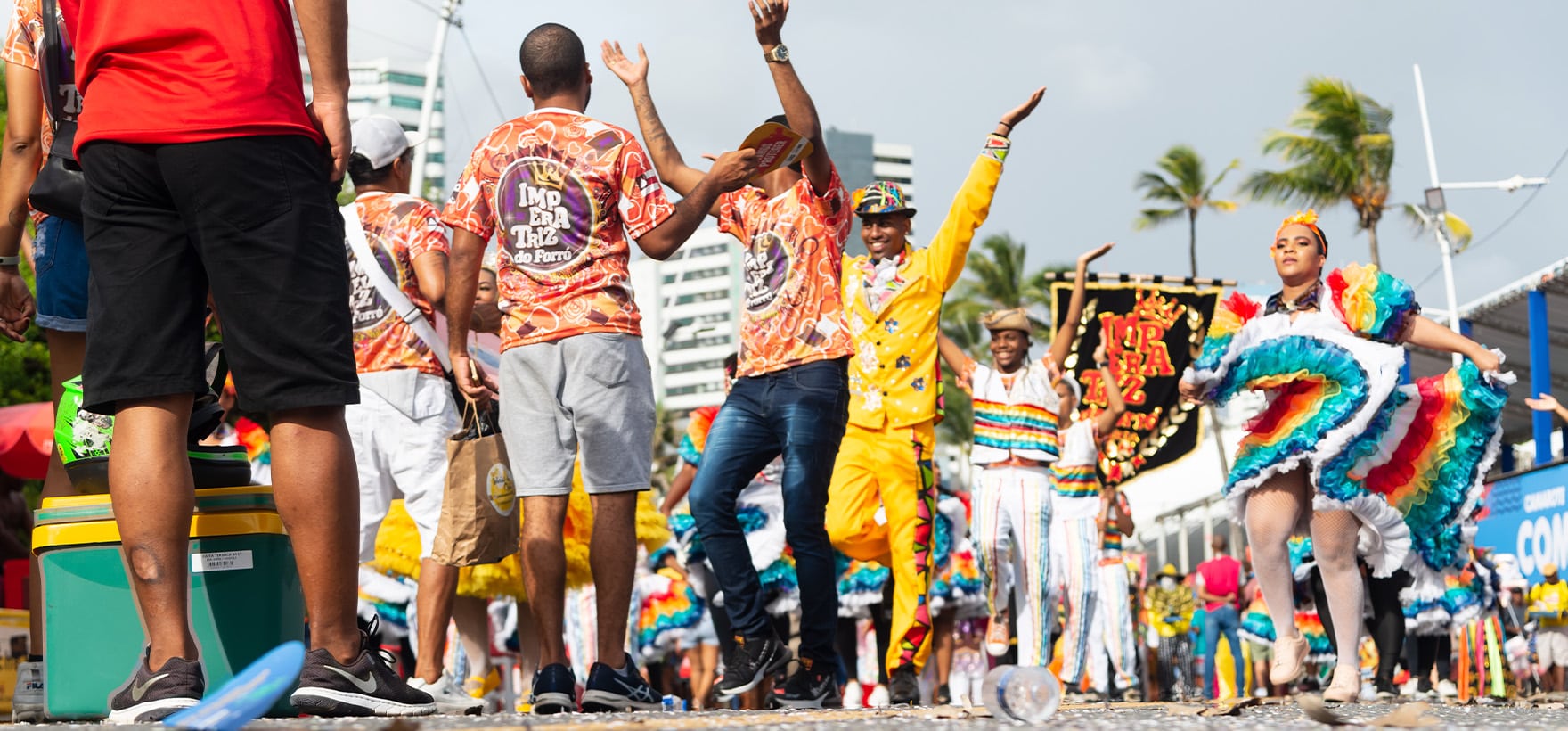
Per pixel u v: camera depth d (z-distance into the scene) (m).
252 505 3.63
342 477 3.25
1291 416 5.17
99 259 3.19
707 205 4.73
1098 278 18.06
